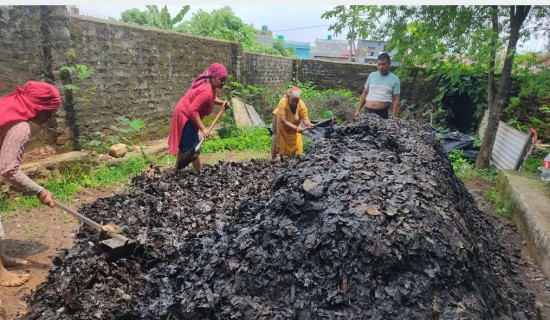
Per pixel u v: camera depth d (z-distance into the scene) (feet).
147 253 10.41
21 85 16.47
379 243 7.44
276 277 7.60
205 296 7.52
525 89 23.88
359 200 8.41
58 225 14.25
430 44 25.11
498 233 14.96
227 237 9.08
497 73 32.01
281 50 89.40
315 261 7.61
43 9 16.93
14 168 9.52
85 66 18.79
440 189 10.41
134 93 23.58
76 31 18.95
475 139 30.91
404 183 9.46
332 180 9.21
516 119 28.78
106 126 21.50
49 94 10.08
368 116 17.53
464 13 23.07
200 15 68.18
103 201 14.24
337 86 44.75
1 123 9.39
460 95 35.81
